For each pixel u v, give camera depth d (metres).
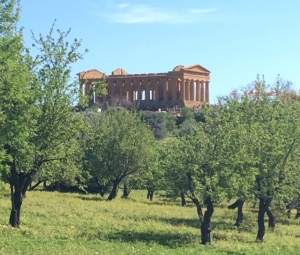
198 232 32.09
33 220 30.78
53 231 27.06
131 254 22.48
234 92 51.94
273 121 32.53
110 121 56.56
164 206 49.81
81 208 39.47
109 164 55.31
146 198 64.56
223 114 29.38
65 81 27.28
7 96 19.83
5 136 21.38
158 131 91.00
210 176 27.95
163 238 28.48
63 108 27.06
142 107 156.75
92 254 21.33
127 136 55.47
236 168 28.62
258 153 30.45
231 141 28.61
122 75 165.12
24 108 23.05
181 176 28.45
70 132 27.34
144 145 55.81
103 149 55.12
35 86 26.30
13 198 27.62
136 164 55.41
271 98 35.41
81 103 27.91
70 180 45.72
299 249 28.06
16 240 22.94
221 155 28.02
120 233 28.86
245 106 34.94
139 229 31.08
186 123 93.25
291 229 38.25
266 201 30.98
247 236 32.44
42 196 47.94
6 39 20.36
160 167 29.39
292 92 54.59
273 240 31.25
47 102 26.78
